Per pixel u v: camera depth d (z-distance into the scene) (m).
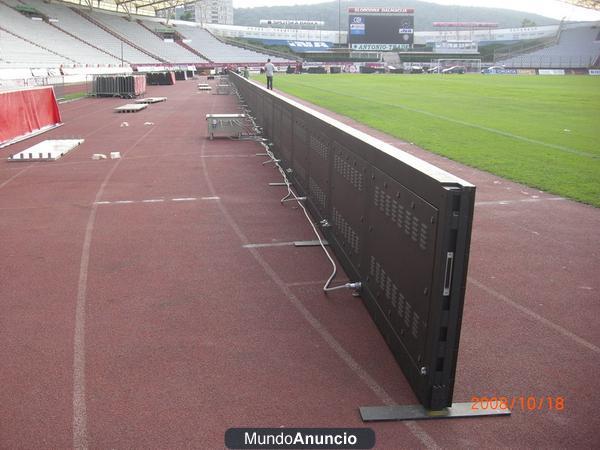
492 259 6.36
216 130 15.87
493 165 11.82
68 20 65.69
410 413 3.47
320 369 4.01
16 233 7.20
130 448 3.15
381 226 4.46
